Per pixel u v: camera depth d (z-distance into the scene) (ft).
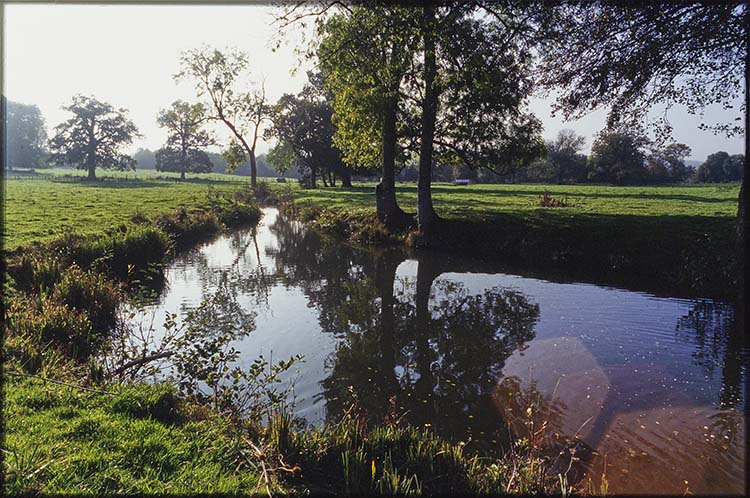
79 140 279.08
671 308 35.09
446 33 52.65
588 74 40.98
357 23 54.95
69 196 124.16
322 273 51.65
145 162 522.88
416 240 67.36
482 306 37.22
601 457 16.29
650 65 37.99
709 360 24.84
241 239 79.97
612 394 21.06
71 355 22.33
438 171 363.35
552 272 49.78
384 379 23.22
